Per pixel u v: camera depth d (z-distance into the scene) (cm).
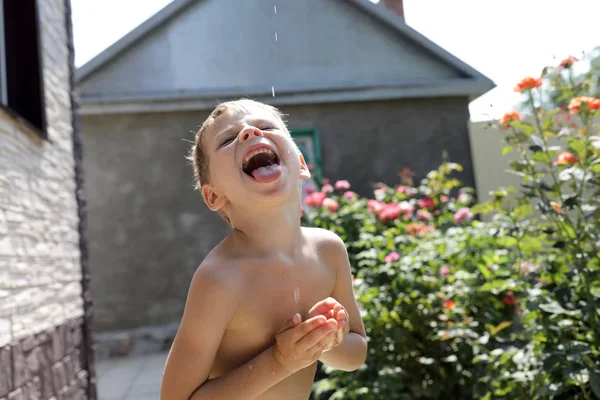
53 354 278
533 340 215
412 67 712
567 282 211
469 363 287
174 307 652
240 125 92
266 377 84
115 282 651
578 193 206
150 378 515
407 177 570
